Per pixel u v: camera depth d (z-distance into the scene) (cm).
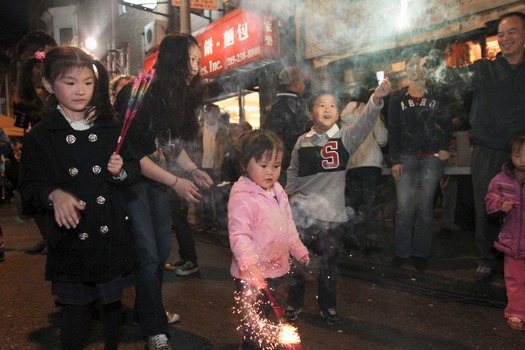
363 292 396
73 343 231
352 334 307
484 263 394
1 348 302
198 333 318
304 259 274
